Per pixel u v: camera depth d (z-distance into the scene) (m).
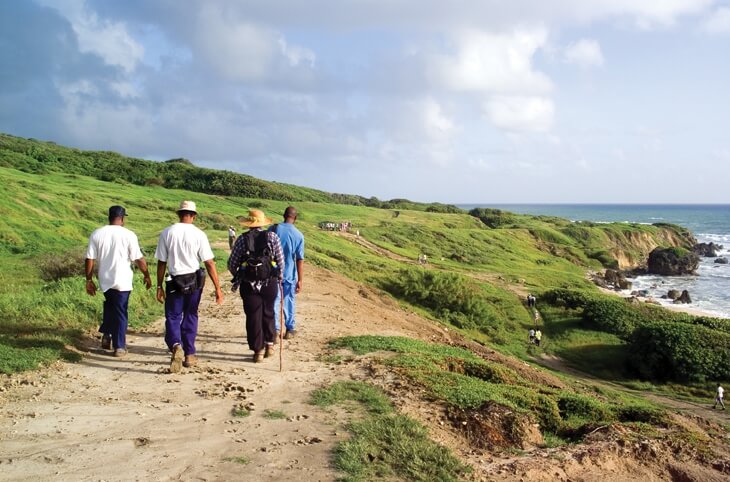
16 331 7.95
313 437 4.89
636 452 5.73
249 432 5.01
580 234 95.12
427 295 32.78
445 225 90.75
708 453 6.07
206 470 4.20
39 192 43.41
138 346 8.09
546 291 38.72
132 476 4.04
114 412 5.38
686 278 72.00
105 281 7.29
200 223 46.56
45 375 6.33
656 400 22.58
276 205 80.25
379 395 6.18
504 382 8.55
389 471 4.35
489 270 55.62
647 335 27.14
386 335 10.90
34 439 4.64
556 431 6.74
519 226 98.44
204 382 6.48
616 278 64.56
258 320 7.46
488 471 4.74
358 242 57.09
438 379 7.16
